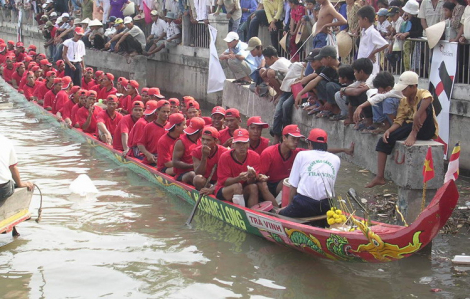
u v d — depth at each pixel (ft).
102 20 79.51
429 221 20.99
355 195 26.32
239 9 57.16
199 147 31.35
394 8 39.88
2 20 132.46
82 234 28.91
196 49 63.67
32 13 111.24
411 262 25.44
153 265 25.50
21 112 61.87
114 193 35.17
